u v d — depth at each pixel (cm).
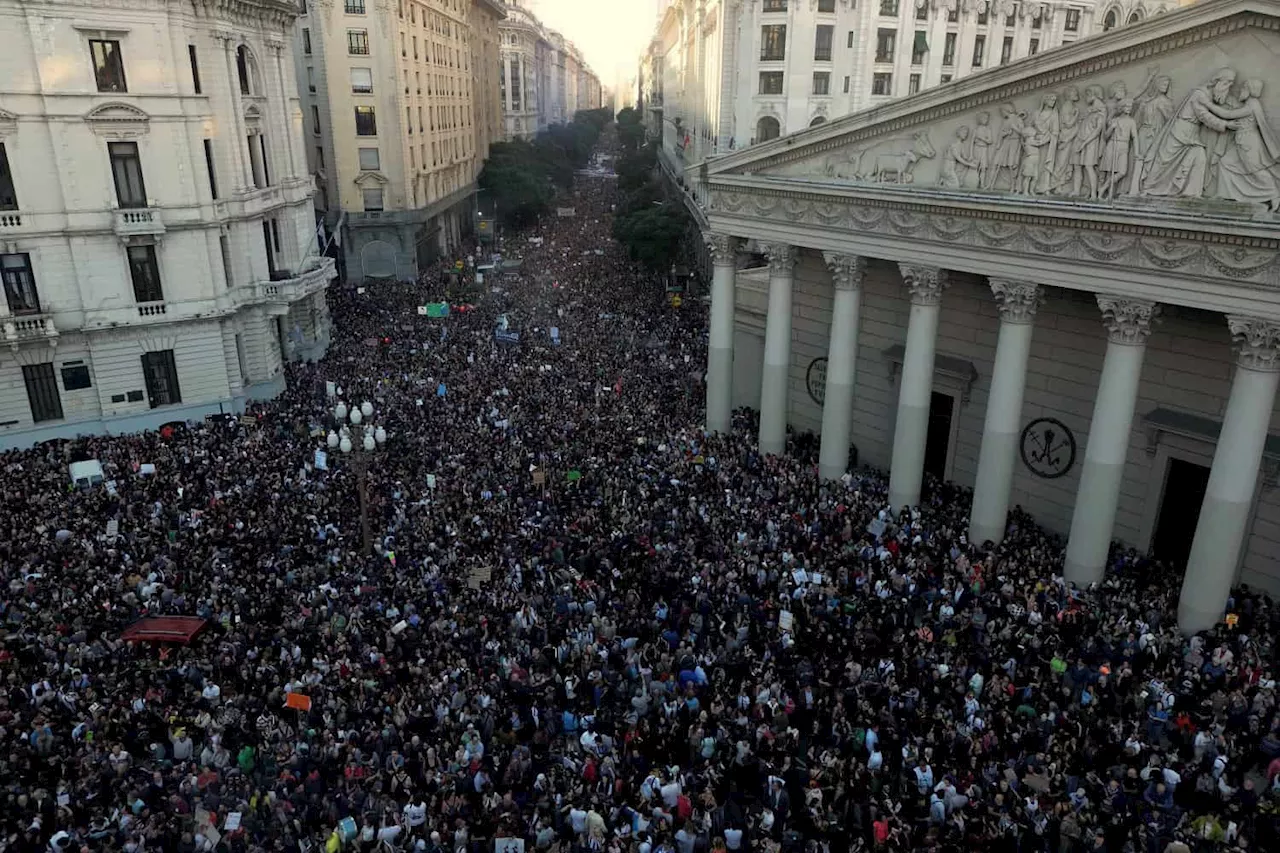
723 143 6875
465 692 1895
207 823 1600
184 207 3962
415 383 4175
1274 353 2047
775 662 2052
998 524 2720
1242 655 2017
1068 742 1712
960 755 1714
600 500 2933
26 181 3609
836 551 2539
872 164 2859
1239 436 2133
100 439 3684
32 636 2116
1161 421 2578
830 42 6262
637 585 2397
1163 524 2706
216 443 3472
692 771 1762
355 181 7012
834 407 3194
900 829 1498
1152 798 1614
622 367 4550
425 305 5931
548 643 2161
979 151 2548
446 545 2605
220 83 4100
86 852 1517
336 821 1589
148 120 3781
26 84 3522
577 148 16712
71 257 3772
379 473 3119
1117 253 2262
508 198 9881
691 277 6875
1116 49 2170
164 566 2442
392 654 2075
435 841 1523
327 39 6675
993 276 2575
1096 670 1962
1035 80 2362
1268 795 1609
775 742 1755
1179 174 2123
